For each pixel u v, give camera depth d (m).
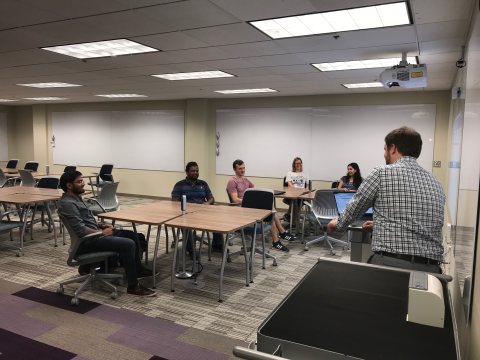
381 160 7.19
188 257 4.49
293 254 4.73
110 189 5.31
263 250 4.12
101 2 2.76
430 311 1.02
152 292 3.33
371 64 4.71
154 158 9.46
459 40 3.52
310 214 5.32
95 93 8.03
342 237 5.64
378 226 1.69
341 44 3.77
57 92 7.93
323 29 3.33
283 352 0.94
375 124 7.18
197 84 6.50
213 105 8.71
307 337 0.95
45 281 3.63
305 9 2.85
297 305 1.14
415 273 1.18
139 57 4.50
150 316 2.95
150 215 3.63
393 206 1.65
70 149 10.63
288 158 8.03
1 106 11.52
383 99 7.07
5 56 4.52
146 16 3.06
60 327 2.74
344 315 1.08
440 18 2.95
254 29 3.36
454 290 1.67
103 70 5.36
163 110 9.23
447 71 4.92
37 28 3.40
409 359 0.86
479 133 1.29
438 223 1.61
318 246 5.14
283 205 8.05
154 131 9.40
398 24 3.13
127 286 3.43
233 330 2.76
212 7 2.84
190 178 4.61
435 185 1.65
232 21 3.15
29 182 6.91
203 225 3.22
